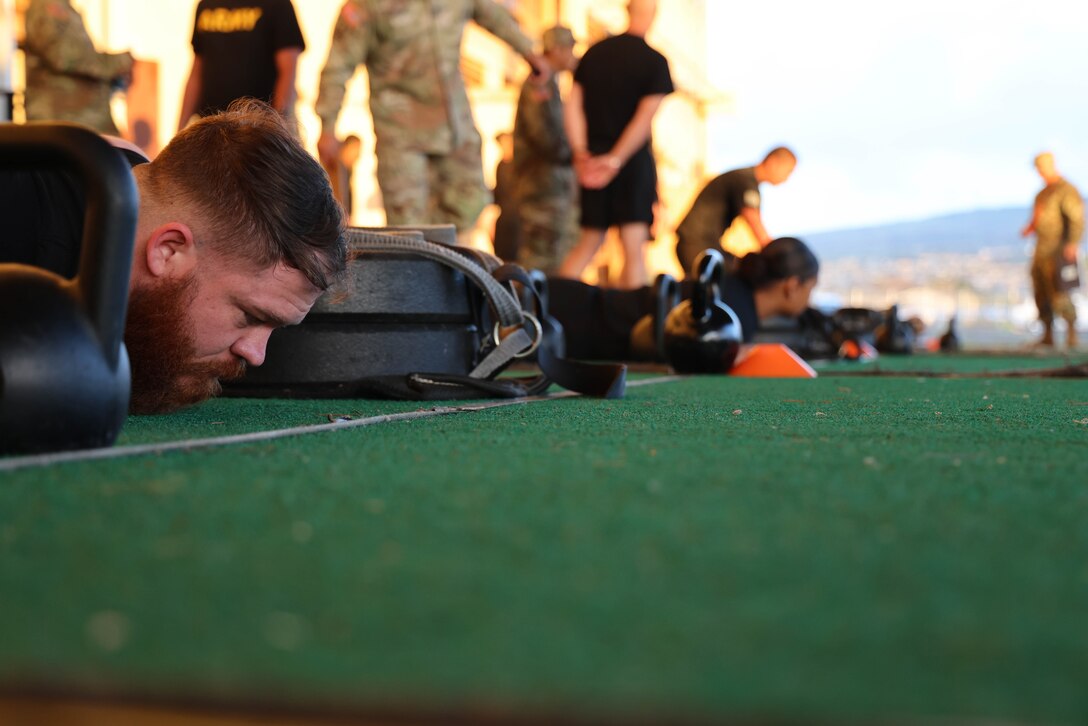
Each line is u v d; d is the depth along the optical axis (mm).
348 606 536
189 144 1436
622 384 2230
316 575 601
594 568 617
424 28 4691
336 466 1030
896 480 959
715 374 3748
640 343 4316
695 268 3668
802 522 757
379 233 2262
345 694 408
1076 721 379
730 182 6121
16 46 6492
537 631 493
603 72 5539
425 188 4840
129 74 5246
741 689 413
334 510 796
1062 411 1897
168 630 495
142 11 8641
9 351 1024
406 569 614
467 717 386
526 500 843
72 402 1056
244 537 702
